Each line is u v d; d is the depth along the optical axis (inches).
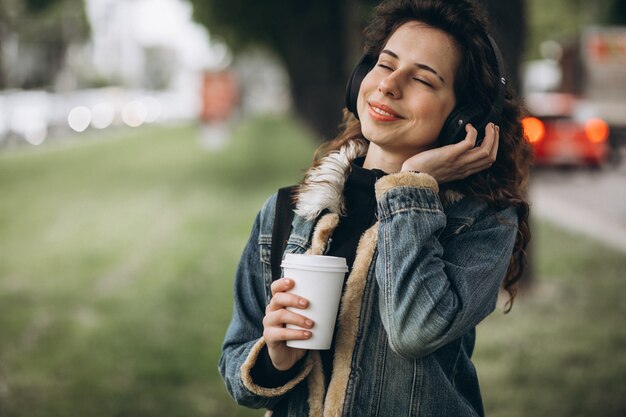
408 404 58.9
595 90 837.2
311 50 935.7
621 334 201.3
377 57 65.0
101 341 212.4
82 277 298.7
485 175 63.4
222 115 1236.5
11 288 282.5
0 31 2144.4
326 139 70.7
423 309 54.9
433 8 60.7
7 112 1067.9
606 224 394.9
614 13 1530.5
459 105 61.7
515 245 66.5
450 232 60.3
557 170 654.5
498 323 217.3
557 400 162.1
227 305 248.1
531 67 1684.3
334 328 59.4
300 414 60.9
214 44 1485.0
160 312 241.0
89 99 1542.8
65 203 522.3
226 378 63.1
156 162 840.9
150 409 166.7
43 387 179.5
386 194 57.7
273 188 553.6
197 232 388.2
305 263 55.6
